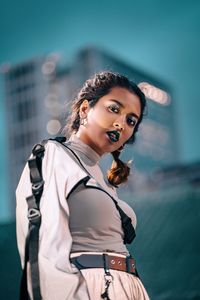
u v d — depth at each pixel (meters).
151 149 136.50
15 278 3.76
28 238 1.60
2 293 3.75
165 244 3.83
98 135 1.83
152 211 3.94
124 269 1.72
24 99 122.31
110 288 1.64
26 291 1.60
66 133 1.93
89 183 1.70
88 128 1.84
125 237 1.81
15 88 123.94
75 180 1.66
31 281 1.55
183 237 3.82
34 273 1.55
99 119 1.82
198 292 3.65
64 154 1.72
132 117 1.85
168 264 3.78
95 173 1.84
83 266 1.64
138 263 3.83
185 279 3.71
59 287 1.51
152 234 3.88
